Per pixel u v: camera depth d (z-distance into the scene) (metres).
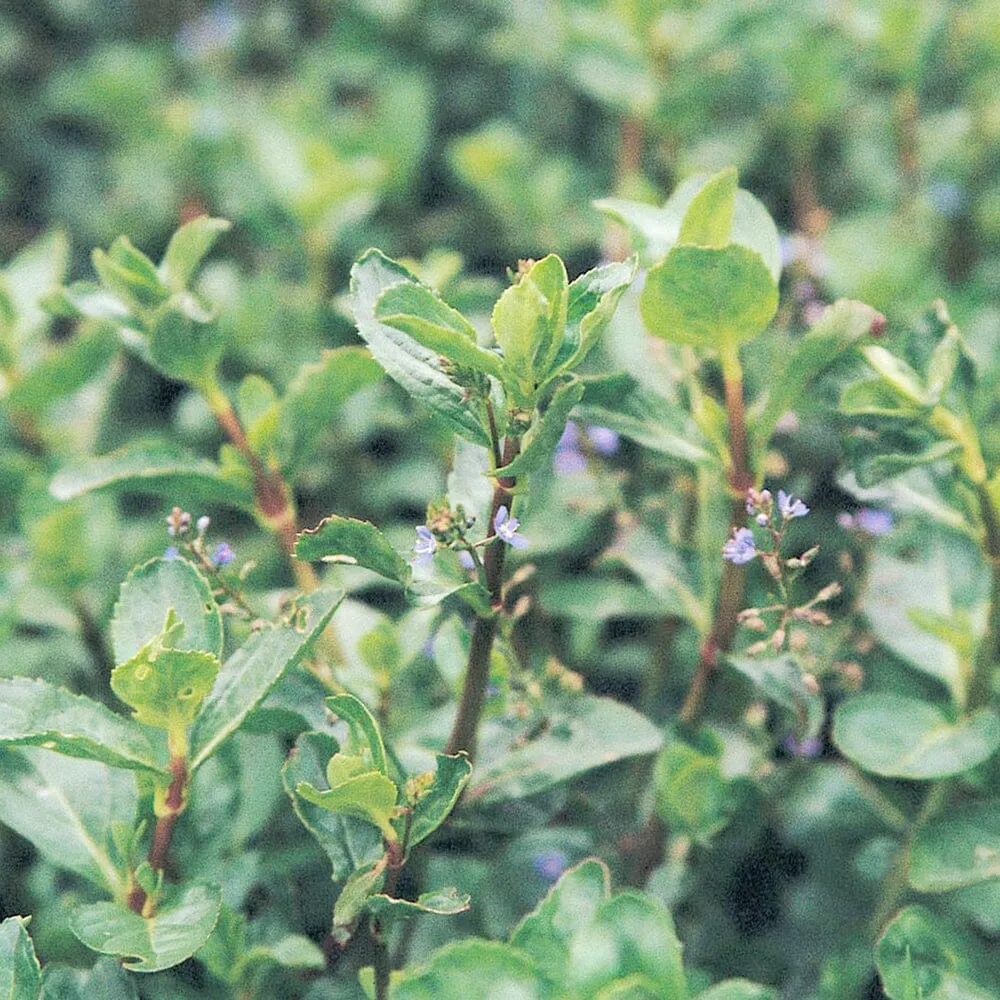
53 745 0.67
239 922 0.71
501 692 0.74
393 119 1.03
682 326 0.70
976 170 0.97
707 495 0.75
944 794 0.75
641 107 0.97
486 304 0.87
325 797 0.66
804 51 0.97
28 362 0.87
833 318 0.69
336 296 0.99
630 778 0.79
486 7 1.20
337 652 0.76
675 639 0.83
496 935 0.75
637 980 0.69
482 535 0.69
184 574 0.69
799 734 0.72
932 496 0.73
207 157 1.10
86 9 1.35
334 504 0.91
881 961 0.71
